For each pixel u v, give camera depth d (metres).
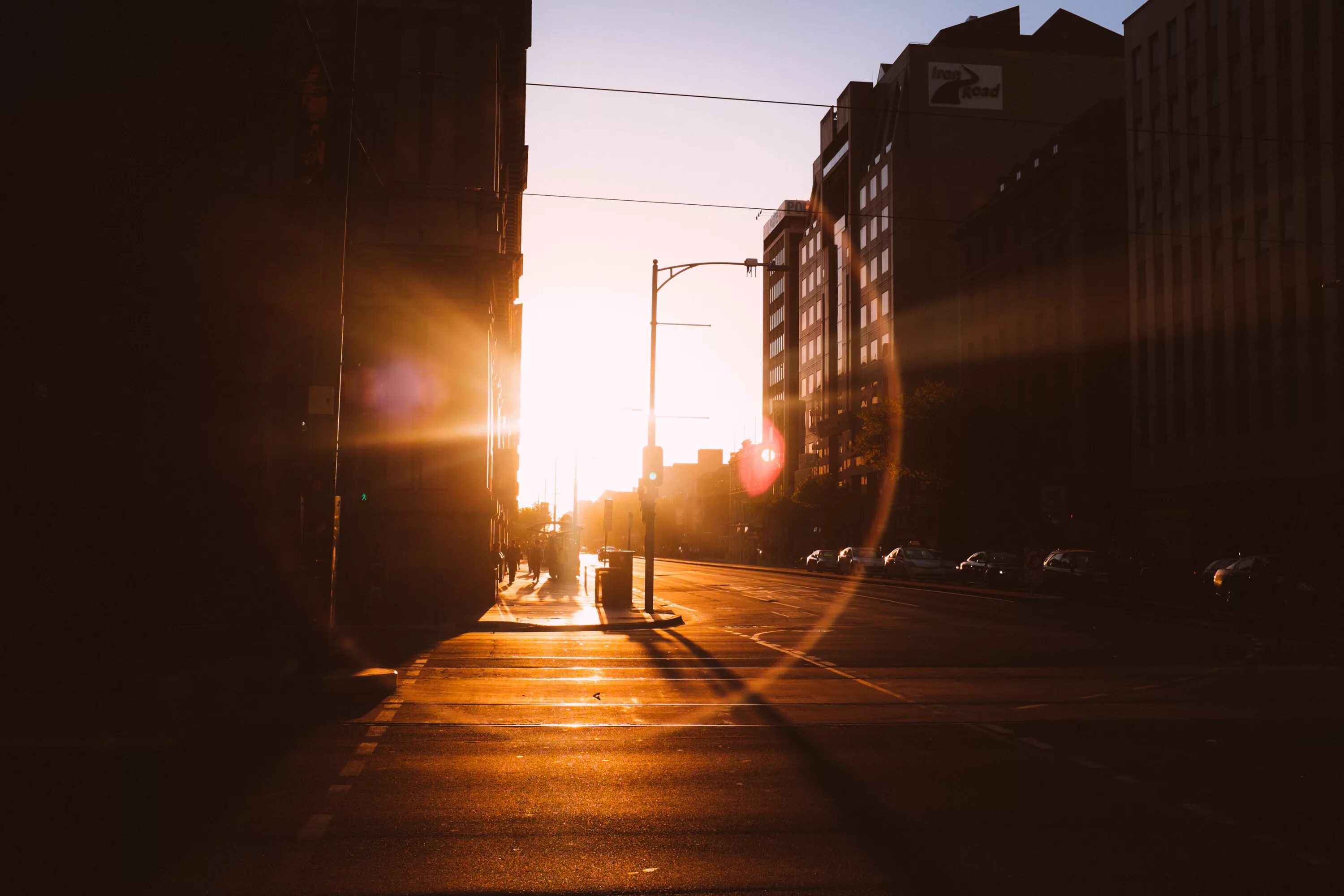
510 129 43.00
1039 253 63.41
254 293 25.02
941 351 80.31
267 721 11.30
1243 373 46.94
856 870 6.31
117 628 15.70
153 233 22.66
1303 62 43.28
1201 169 49.84
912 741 10.46
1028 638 22.34
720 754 9.77
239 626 16.91
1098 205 59.69
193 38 23.06
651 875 6.18
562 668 16.50
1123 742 10.44
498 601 33.97
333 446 14.45
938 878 6.17
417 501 31.34
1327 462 41.97
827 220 101.19
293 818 7.41
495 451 40.88
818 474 102.06
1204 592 39.16
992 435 55.03
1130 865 6.43
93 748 9.73
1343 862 6.48
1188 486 50.22
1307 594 31.97
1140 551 48.88
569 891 5.89
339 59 15.16
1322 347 42.47
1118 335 59.00
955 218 80.88
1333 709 12.66
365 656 18.05
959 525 64.25
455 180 32.50
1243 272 46.84
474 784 8.48
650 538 30.31
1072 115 82.50
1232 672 16.45
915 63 81.44
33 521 20.69
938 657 18.59
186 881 6.01
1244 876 6.22
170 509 22.23
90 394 21.62
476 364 31.78
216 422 23.53
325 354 14.60
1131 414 56.31
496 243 32.44
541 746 10.07
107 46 22.25
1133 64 55.84
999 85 81.81
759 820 7.45
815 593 42.94
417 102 32.66
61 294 21.45
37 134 21.55
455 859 6.46
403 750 9.84
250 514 23.19
